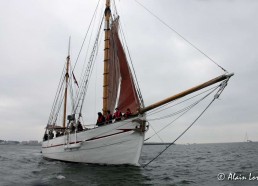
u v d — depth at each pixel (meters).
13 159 42.28
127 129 23.64
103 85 28.66
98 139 24.94
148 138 24.17
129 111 24.23
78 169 23.36
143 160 41.41
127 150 23.72
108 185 17.09
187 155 58.12
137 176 20.17
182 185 17.77
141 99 24.75
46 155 36.97
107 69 28.77
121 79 27.28
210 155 56.97
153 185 17.36
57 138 31.70
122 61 27.22
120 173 21.16
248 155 53.00
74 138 27.45
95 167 24.19
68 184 17.31
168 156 54.22
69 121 28.78
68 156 28.62
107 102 28.22
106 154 24.64
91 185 17.02
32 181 18.44
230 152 68.44
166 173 24.00
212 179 20.59
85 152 26.00
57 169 24.19
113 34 29.31
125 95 26.70
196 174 23.50
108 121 24.81
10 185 16.98
